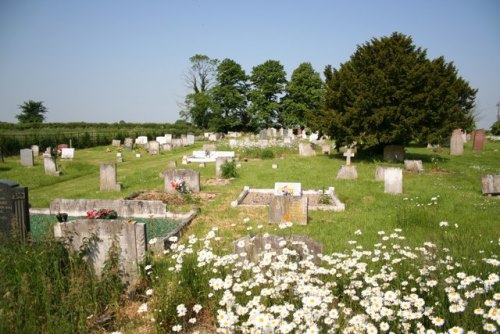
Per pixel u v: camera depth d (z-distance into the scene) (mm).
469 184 16453
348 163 18500
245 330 3912
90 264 6641
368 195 14016
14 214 8055
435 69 24172
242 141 33781
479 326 3760
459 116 27859
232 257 5363
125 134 50875
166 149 38188
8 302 4930
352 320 3756
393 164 23000
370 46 24672
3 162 27406
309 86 66250
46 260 5883
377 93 22188
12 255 6094
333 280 5199
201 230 9953
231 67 72188
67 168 23938
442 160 25094
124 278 6430
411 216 10008
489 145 38562
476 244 7527
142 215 11953
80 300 5117
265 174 19453
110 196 14633
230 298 4387
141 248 6461
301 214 10219
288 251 5387
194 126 81625
